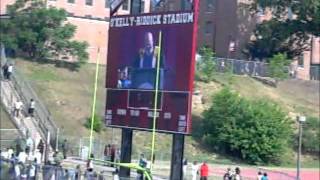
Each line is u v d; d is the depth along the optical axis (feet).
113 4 545.44
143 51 517.14
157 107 503.20
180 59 489.67
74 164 628.69
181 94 487.61
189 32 483.92
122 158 538.47
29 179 395.75
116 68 541.34
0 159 385.50
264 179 620.90
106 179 447.42
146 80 513.04
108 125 547.90
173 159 493.77
